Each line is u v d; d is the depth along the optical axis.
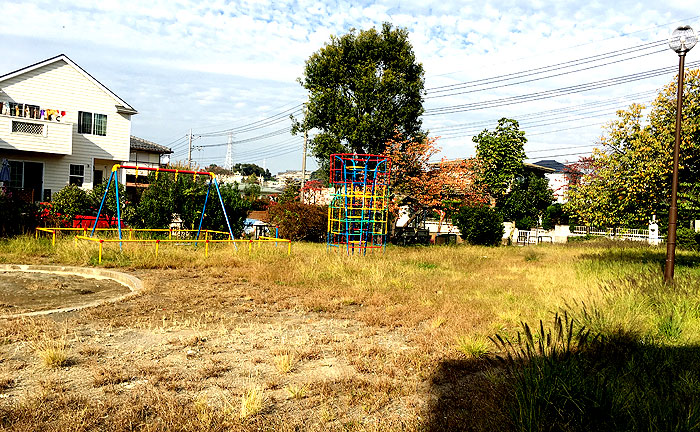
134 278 10.38
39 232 16.69
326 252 15.75
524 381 4.05
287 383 4.65
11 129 23.39
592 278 11.50
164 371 4.83
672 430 3.29
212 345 5.84
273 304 8.46
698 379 4.65
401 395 4.48
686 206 14.43
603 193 15.05
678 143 9.90
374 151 25.83
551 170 48.25
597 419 3.54
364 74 25.27
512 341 6.19
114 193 19.12
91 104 26.95
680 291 8.19
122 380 4.58
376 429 3.68
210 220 19.41
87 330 6.32
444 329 6.74
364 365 5.10
